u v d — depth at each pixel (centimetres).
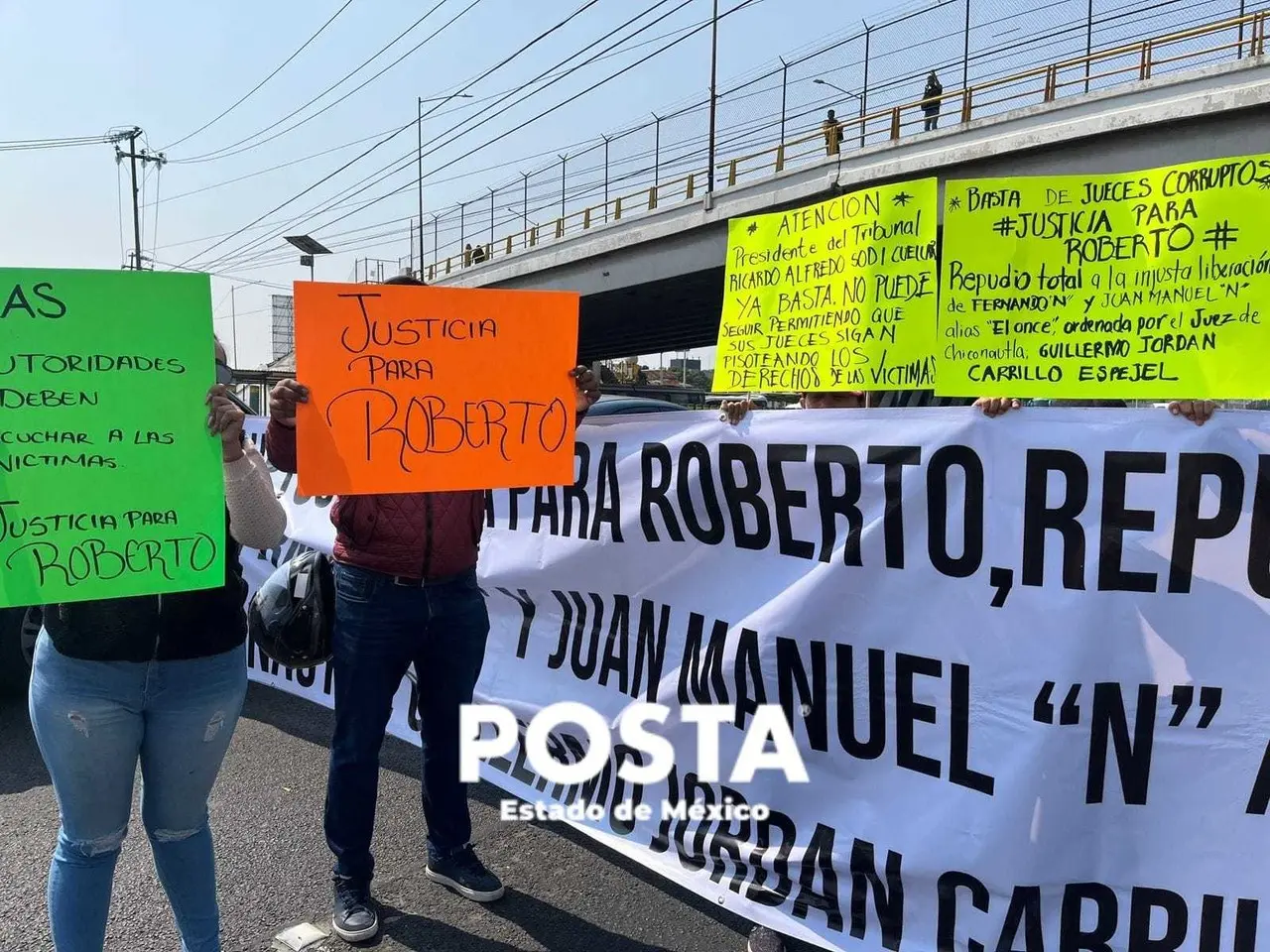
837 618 248
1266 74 1340
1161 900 213
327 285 233
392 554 258
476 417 248
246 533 206
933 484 234
